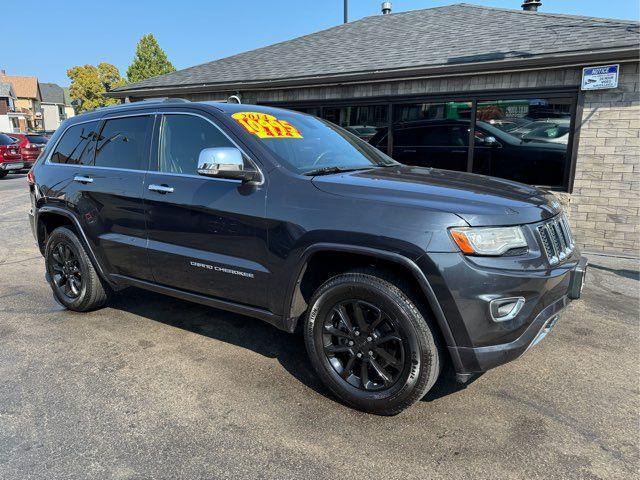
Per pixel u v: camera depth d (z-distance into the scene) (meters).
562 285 2.61
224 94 10.85
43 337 3.72
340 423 2.61
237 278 3.03
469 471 2.22
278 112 3.70
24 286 5.06
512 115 7.27
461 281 2.33
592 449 2.38
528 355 3.42
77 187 3.92
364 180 2.81
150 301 4.55
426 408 2.75
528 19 8.77
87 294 4.09
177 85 11.27
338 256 2.75
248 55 12.41
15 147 17.89
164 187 3.32
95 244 3.86
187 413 2.69
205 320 4.07
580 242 6.91
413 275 2.40
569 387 2.98
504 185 2.94
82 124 4.17
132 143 3.68
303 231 2.69
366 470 2.24
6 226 8.49
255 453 2.36
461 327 2.38
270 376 3.12
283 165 2.94
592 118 6.54
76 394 2.89
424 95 7.99
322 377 2.84
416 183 2.79
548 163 7.09
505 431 2.53
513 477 2.18
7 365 3.26
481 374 3.15
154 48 50.91
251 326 3.94
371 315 2.67
